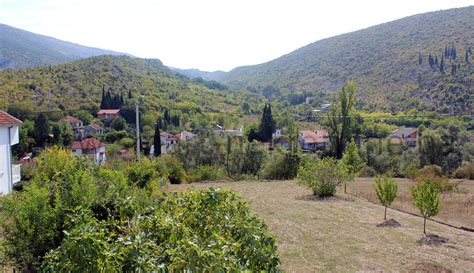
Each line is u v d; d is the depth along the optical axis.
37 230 6.51
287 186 20.56
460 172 26.64
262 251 3.87
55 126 46.66
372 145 36.47
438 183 17.62
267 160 34.34
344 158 21.33
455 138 33.97
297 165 26.47
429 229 11.31
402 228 11.38
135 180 11.31
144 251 3.32
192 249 3.14
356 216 12.96
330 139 35.34
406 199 16.33
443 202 15.61
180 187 20.02
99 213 6.30
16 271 6.66
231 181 23.78
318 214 13.22
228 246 3.64
